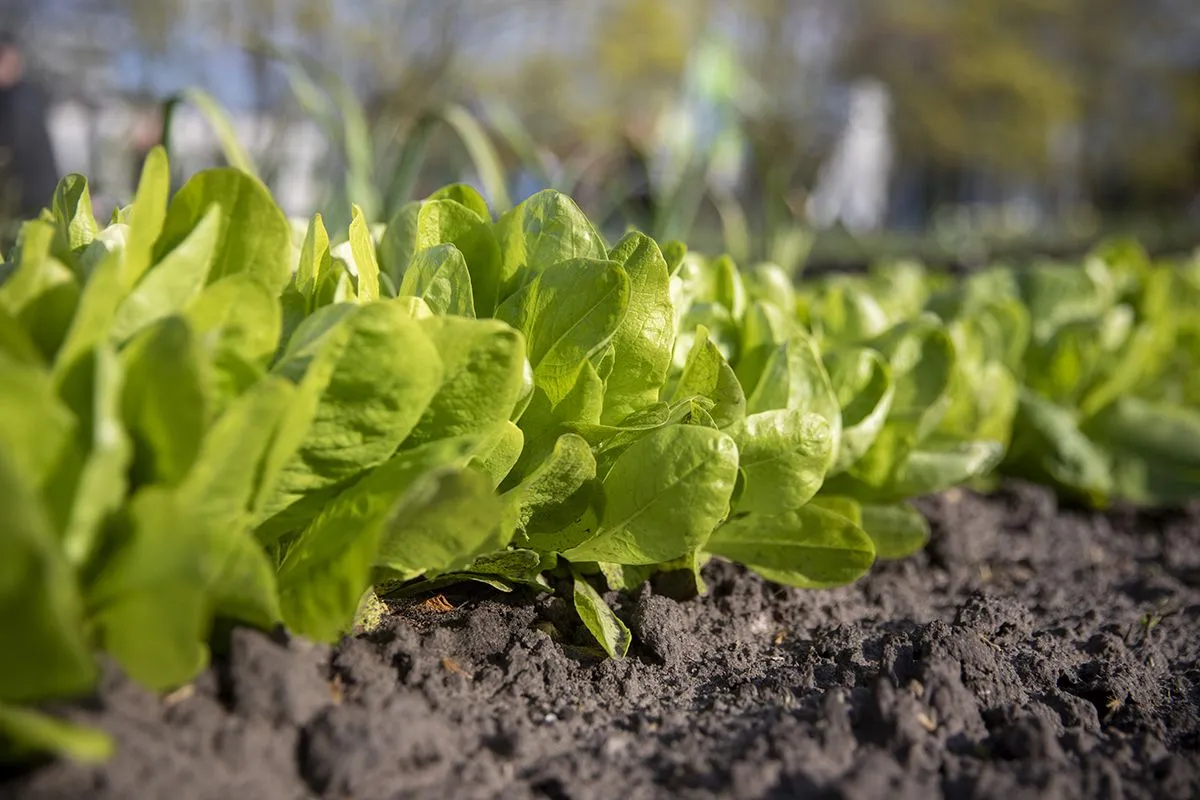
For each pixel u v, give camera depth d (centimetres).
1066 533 61
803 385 44
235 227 35
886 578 53
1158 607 52
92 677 30
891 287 71
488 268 41
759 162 94
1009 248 278
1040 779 36
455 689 38
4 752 30
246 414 31
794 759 36
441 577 41
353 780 33
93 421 29
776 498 41
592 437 39
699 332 41
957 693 39
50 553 28
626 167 126
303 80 64
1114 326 64
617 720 38
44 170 118
